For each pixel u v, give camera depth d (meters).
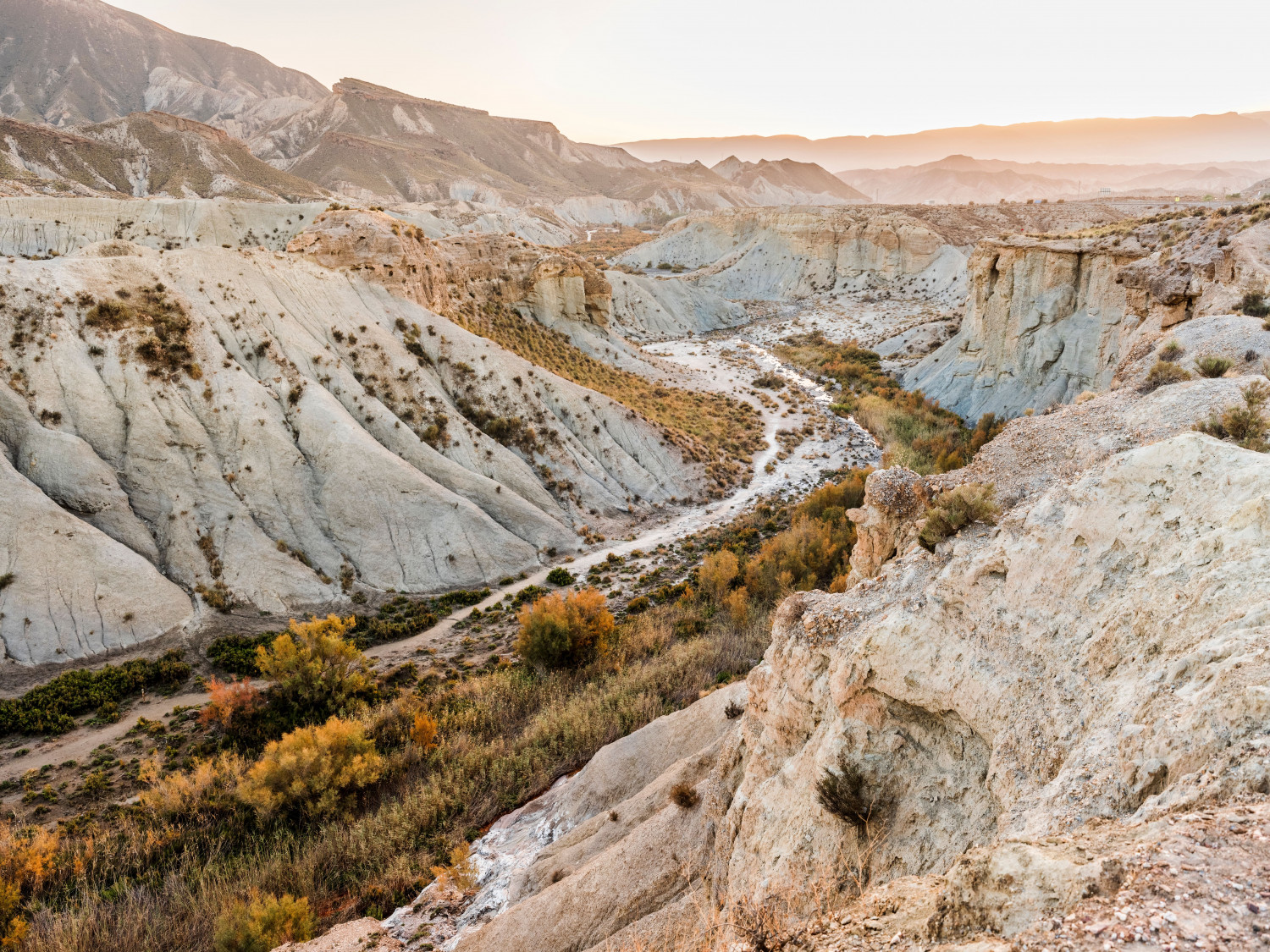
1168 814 6.47
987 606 12.82
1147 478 11.72
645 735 28.97
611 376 91.81
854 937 7.10
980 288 83.94
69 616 39.44
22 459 43.28
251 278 59.66
